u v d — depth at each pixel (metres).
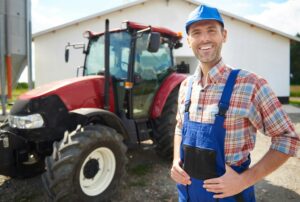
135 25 4.03
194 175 1.57
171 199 3.39
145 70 4.32
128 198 3.41
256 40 12.83
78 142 2.96
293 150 1.39
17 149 3.28
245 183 1.42
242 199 1.54
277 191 3.63
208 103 1.54
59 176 2.81
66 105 3.45
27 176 3.87
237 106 1.45
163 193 3.54
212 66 1.59
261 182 3.90
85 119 3.40
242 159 1.49
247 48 12.77
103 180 3.27
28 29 6.93
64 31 11.69
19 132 3.38
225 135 1.47
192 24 1.58
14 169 3.51
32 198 3.44
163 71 4.63
